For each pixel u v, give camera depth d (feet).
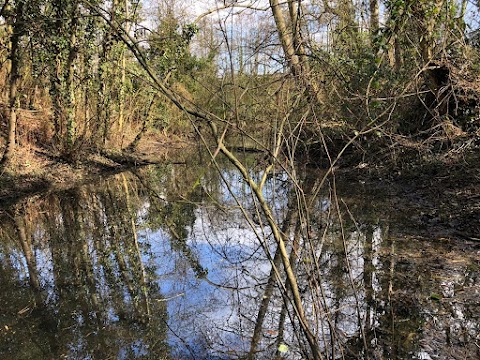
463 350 10.20
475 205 19.45
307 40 10.14
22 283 16.55
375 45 21.79
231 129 9.08
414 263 15.55
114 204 29.27
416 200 23.21
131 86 45.39
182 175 38.91
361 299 13.00
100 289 15.89
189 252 19.24
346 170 29.71
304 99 9.86
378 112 21.61
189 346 11.46
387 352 10.18
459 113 24.18
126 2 35.09
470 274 14.26
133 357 11.19
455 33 23.48
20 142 34.30
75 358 11.35
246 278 15.40
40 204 27.81
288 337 11.20
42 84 37.68
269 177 24.12
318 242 14.11
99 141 42.04
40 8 30.99
